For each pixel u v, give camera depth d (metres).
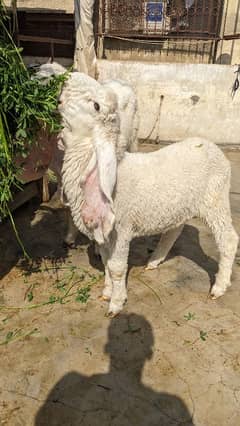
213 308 1.18
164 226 1.10
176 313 1.16
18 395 0.89
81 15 2.52
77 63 2.68
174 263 1.41
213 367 0.98
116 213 0.99
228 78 2.93
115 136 0.88
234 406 0.88
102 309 1.17
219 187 1.11
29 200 1.86
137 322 1.12
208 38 2.98
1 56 0.85
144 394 0.90
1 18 0.93
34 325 1.10
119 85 1.35
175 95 3.00
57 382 0.93
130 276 1.33
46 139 1.09
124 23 3.07
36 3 3.58
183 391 0.91
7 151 0.86
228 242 1.16
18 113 0.89
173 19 3.09
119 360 0.99
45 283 1.28
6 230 1.60
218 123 3.07
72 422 0.83
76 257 1.44
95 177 0.87
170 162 1.05
